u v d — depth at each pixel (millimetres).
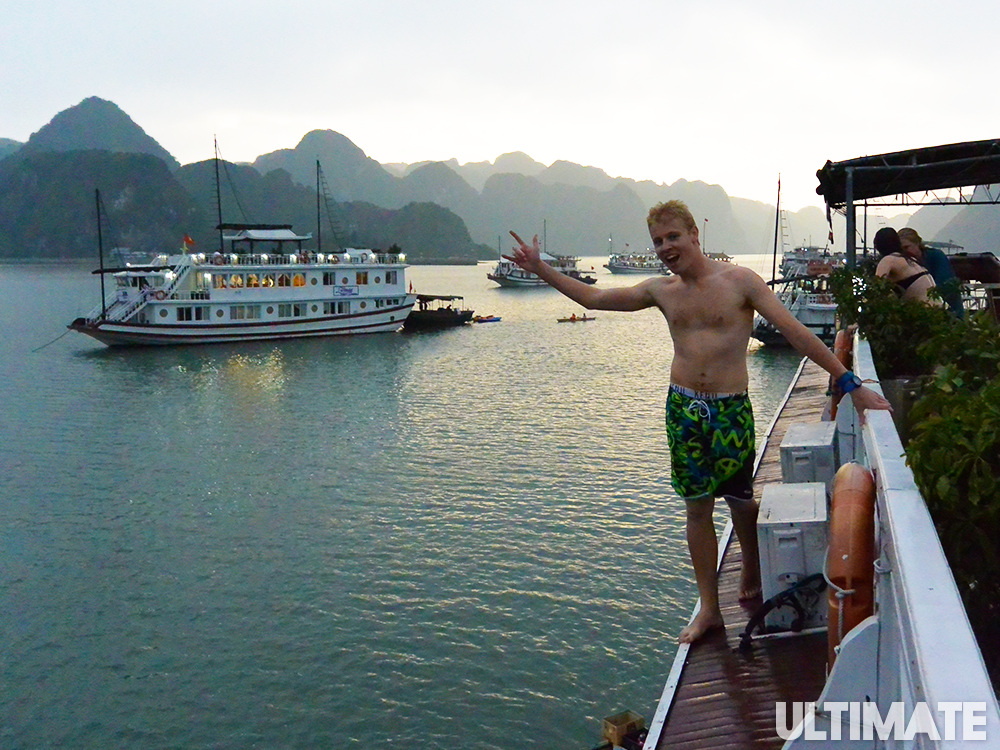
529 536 24438
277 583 21609
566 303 141500
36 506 27953
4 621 19734
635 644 18312
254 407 45875
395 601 20438
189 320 71875
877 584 3363
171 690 16984
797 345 4695
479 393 50031
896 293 9523
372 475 31172
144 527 25859
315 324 77688
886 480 3457
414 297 84500
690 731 4711
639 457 33344
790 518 5363
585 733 15539
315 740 15461
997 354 5598
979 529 3234
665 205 4793
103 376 56969
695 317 4836
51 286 188375
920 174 16859
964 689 1859
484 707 16250
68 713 16328
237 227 83938
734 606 5938
